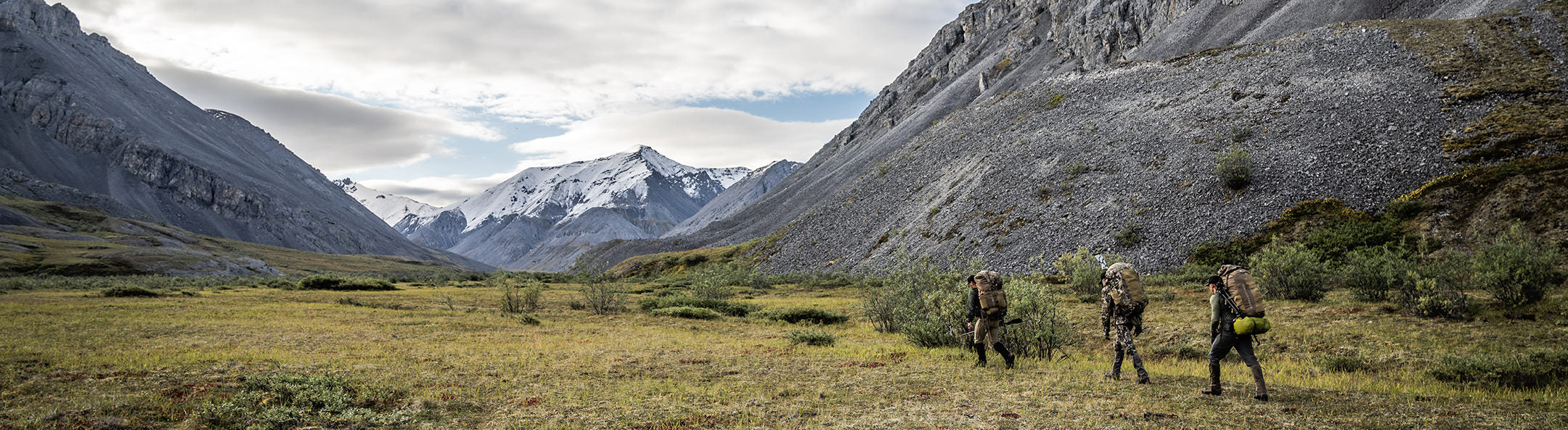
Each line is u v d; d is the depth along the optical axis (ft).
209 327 57.52
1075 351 48.03
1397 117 163.94
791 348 46.68
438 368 35.47
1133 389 27.94
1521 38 204.44
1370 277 66.69
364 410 24.11
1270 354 44.83
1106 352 48.08
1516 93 162.50
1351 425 21.35
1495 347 40.11
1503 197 120.37
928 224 226.99
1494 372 31.45
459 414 24.59
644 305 90.43
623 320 74.38
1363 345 43.96
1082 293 96.37
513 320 70.44
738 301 114.73
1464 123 154.10
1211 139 187.11
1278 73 227.20
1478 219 119.14
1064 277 125.18
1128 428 21.27
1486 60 190.80
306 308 85.20
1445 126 154.71
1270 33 355.36
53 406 23.94
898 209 268.21
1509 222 114.21
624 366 36.86
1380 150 152.76
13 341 44.39
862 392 28.30
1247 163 159.33
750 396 27.84
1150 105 242.58
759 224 505.66
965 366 35.32
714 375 33.78
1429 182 136.77
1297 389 27.78
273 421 22.36
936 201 245.24
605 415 24.41
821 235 291.58
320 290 146.72
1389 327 48.98
